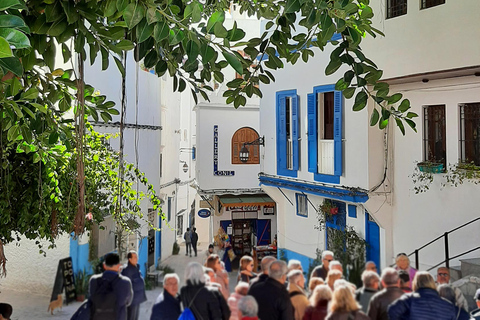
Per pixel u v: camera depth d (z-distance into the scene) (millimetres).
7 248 6426
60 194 6414
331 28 4609
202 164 15328
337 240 8359
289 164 12062
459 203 8148
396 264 3186
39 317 3879
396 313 3039
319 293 3020
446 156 8398
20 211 6457
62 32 3994
